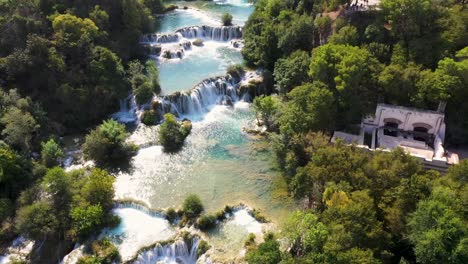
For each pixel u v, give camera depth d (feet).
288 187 245.45
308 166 223.10
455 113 261.44
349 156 213.46
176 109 315.58
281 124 271.28
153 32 409.08
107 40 347.36
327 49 273.54
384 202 190.39
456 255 154.20
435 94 253.44
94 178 225.97
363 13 325.42
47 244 210.18
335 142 233.35
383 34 296.92
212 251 204.85
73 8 344.49
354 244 172.45
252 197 239.71
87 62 312.09
